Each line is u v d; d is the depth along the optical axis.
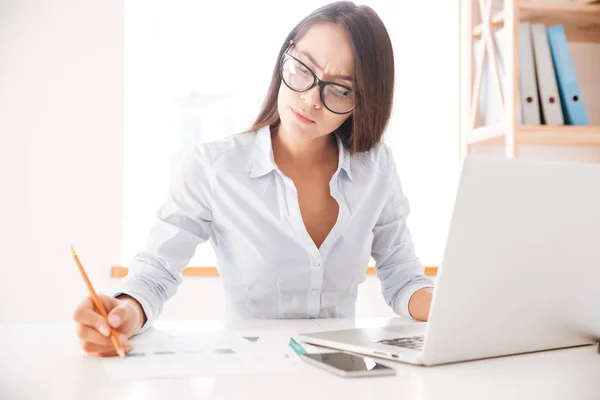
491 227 0.78
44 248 2.33
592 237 0.87
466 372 0.81
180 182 1.43
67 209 2.35
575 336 0.97
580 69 2.67
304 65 1.27
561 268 0.86
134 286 1.16
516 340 0.90
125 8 2.44
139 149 2.46
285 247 1.42
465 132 2.51
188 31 2.48
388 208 1.56
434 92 2.66
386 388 0.72
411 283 1.44
